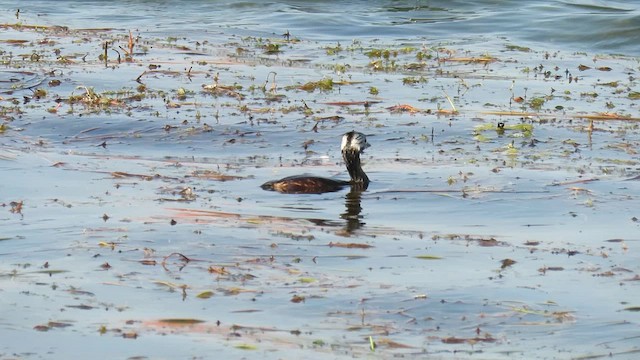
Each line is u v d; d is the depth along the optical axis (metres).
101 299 11.52
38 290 11.77
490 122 22.03
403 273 12.55
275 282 12.14
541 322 11.02
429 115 22.69
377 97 24.56
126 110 22.45
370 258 13.12
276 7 41.03
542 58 30.84
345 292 11.82
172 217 14.86
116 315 11.08
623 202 16.11
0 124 21.03
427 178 17.66
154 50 30.56
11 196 16.00
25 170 17.69
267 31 35.47
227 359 10.00
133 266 12.61
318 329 10.77
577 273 12.62
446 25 37.25
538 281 12.32
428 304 11.47
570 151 19.73
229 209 15.48
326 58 30.12
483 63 29.69
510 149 19.66
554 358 10.11
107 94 24.06
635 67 29.73
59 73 26.36
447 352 10.24
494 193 16.67
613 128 21.78
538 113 23.08
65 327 10.73
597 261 13.10
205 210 15.33
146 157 19.05
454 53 31.23
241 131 20.88
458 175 17.83
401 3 41.81
